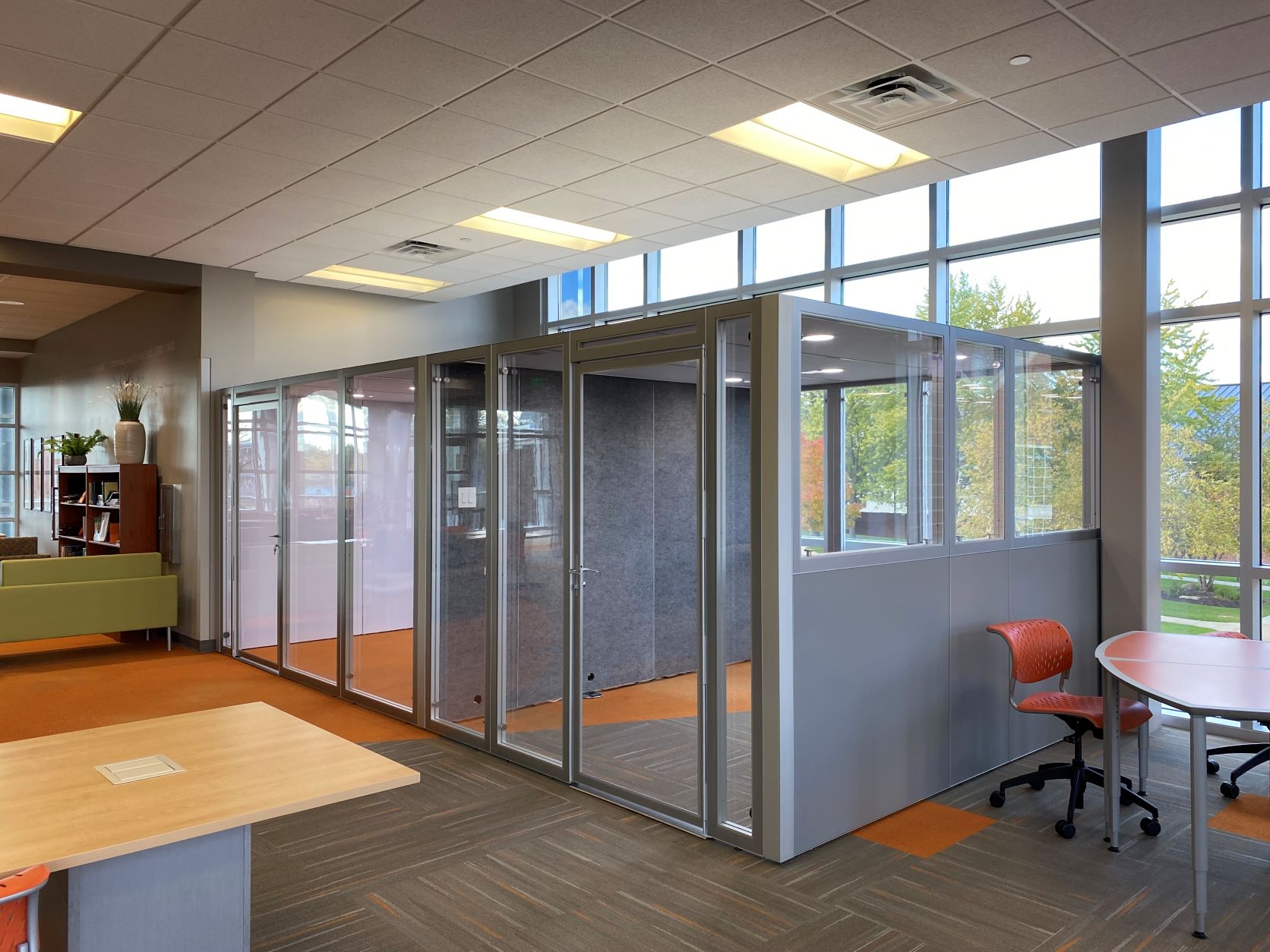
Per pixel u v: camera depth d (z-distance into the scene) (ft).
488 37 12.74
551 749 16.14
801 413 12.69
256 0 11.69
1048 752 17.71
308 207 20.86
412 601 19.25
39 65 13.52
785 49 13.05
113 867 7.32
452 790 15.34
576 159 17.79
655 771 14.25
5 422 44.65
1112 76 13.76
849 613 13.47
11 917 6.06
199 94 14.60
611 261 27.30
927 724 14.93
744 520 13.14
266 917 10.89
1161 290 19.42
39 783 7.94
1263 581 18.31
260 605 24.91
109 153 17.16
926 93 14.44
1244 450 18.43
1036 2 11.60
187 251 24.89
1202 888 10.56
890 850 12.94
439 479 18.71
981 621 16.15
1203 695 11.12
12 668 24.76
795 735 12.62
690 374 13.87
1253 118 18.08
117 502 29.07
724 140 16.89
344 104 15.03
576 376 15.60
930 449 15.14
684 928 10.62
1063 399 18.52
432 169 18.28
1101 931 10.66
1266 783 15.92
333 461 21.67
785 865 12.41
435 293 31.60
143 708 20.61
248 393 25.20
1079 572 18.89
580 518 15.44
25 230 22.61
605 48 13.07
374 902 11.28
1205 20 11.99
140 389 30.19
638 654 14.57
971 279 22.48
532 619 16.49
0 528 44.57
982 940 10.41
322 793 7.74
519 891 11.60
